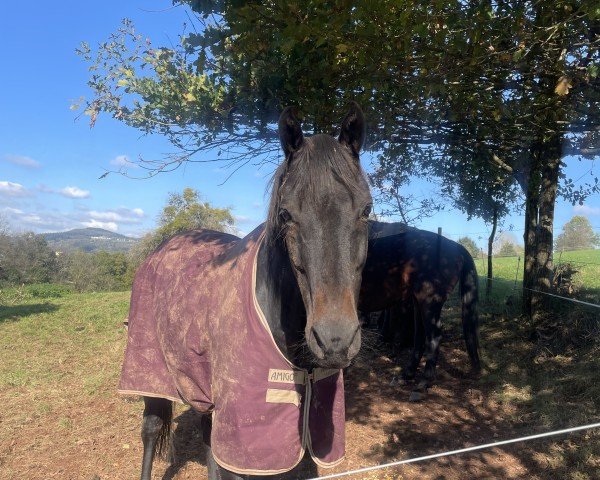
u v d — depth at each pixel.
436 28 3.25
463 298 5.72
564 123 4.45
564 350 5.85
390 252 5.70
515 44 3.44
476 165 6.88
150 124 4.39
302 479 3.51
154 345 2.77
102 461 3.89
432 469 3.59
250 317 2.04
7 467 3.81
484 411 4.71
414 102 4.28
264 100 3.87
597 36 3.50
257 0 2.90
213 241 2.97
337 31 2.90
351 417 4.73
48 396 5.48
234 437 1.99
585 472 3.33
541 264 6.87
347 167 1.76
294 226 1.74
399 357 6.69
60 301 14.38
